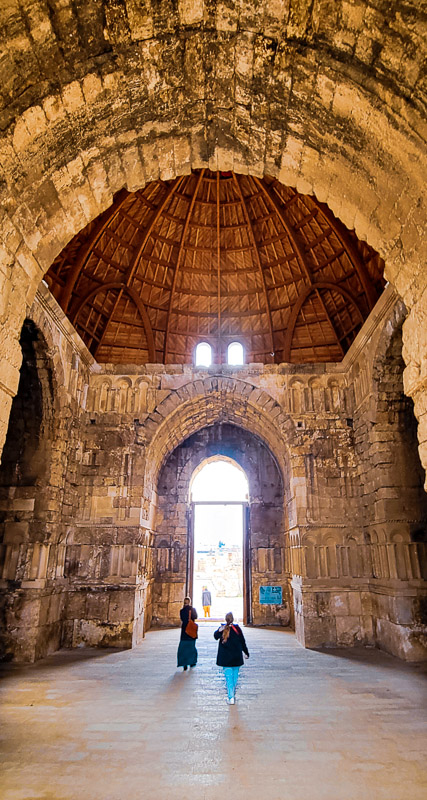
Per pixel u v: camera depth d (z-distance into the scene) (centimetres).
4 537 1189
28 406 1244
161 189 1466
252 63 545
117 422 1474
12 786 500
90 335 1586
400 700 802
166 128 625
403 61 468
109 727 677
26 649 1110
